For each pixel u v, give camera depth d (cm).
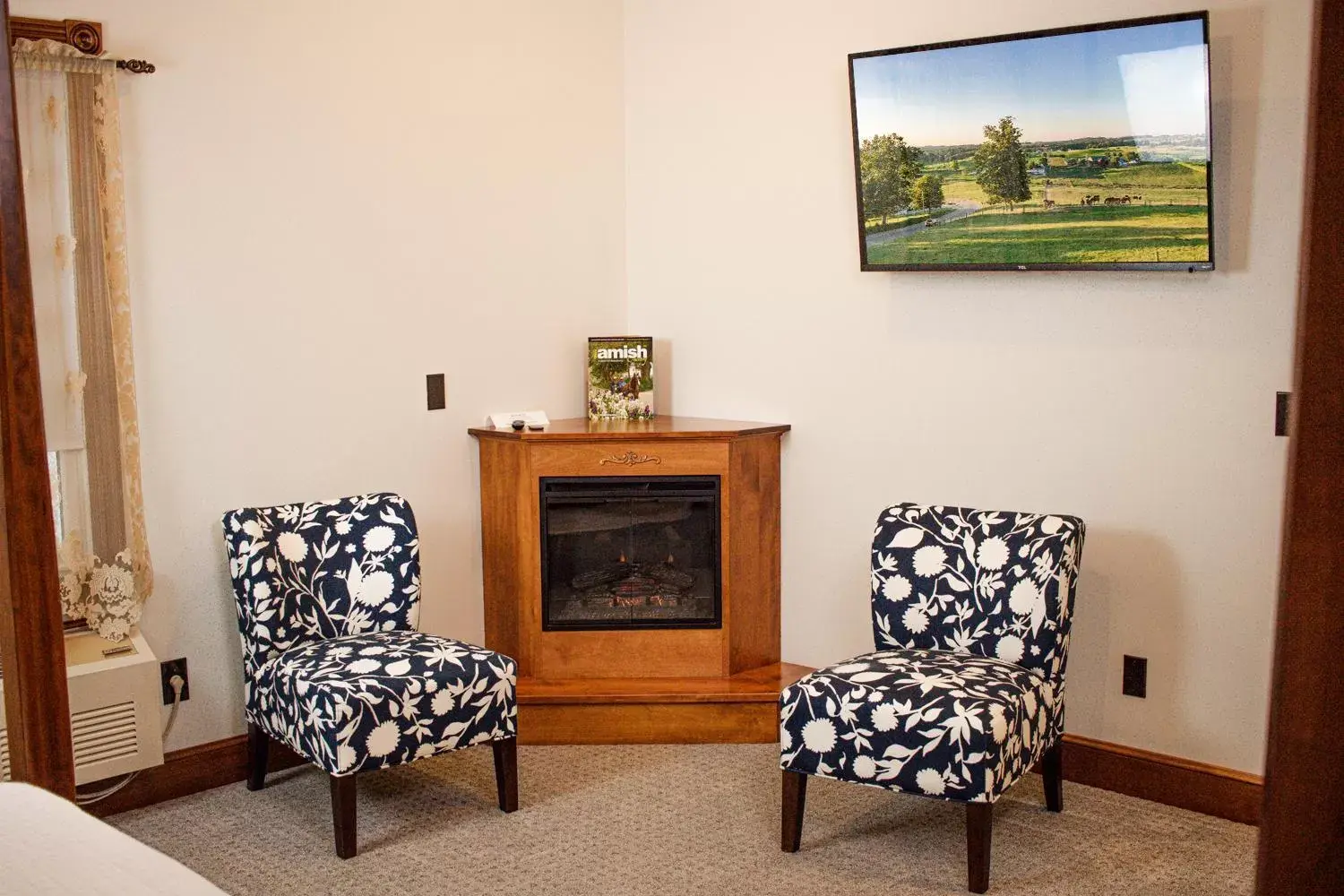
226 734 356
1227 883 287
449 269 399
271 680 322
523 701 379
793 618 416
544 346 429
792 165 403
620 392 431
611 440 384
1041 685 304
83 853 127
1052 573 310
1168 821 324
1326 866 85
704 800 338
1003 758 278
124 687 318
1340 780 83
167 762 340
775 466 409
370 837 314
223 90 342
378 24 375
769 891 284
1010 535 320
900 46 373
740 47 412
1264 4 301
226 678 354
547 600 391
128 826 322
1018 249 340
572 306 437
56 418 312
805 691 297
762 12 406
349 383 376
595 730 382
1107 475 342
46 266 308
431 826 321
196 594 347
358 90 371
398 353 387
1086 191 324
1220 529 323
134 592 323
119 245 318
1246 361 315
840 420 398
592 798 339
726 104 418
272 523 342
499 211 411
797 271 405
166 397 337
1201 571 327
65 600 315
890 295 382
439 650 323
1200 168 304
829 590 406
